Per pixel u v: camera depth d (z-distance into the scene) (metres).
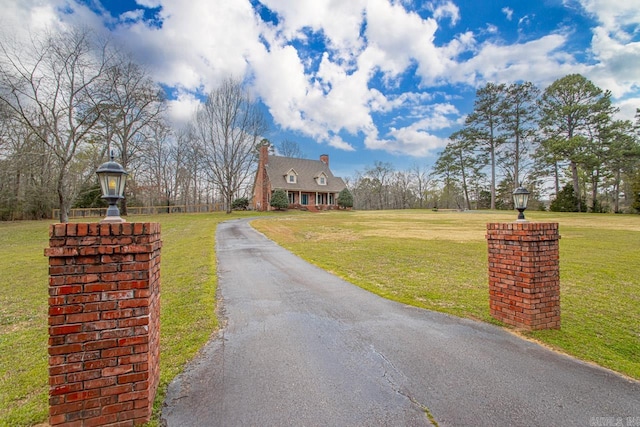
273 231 16.09
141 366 2.21
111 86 19.08
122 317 2.16
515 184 38.72
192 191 43.88
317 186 39.78
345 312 4.64
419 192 56.84
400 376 2.88
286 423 2.24
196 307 4.81
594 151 29.55
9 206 23.80
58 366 2.05
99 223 2.11
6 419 2.26
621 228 17.14
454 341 3.63
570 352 3.34
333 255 9.44
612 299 5.23
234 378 2.85
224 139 29.73
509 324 4.11
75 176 20.73
